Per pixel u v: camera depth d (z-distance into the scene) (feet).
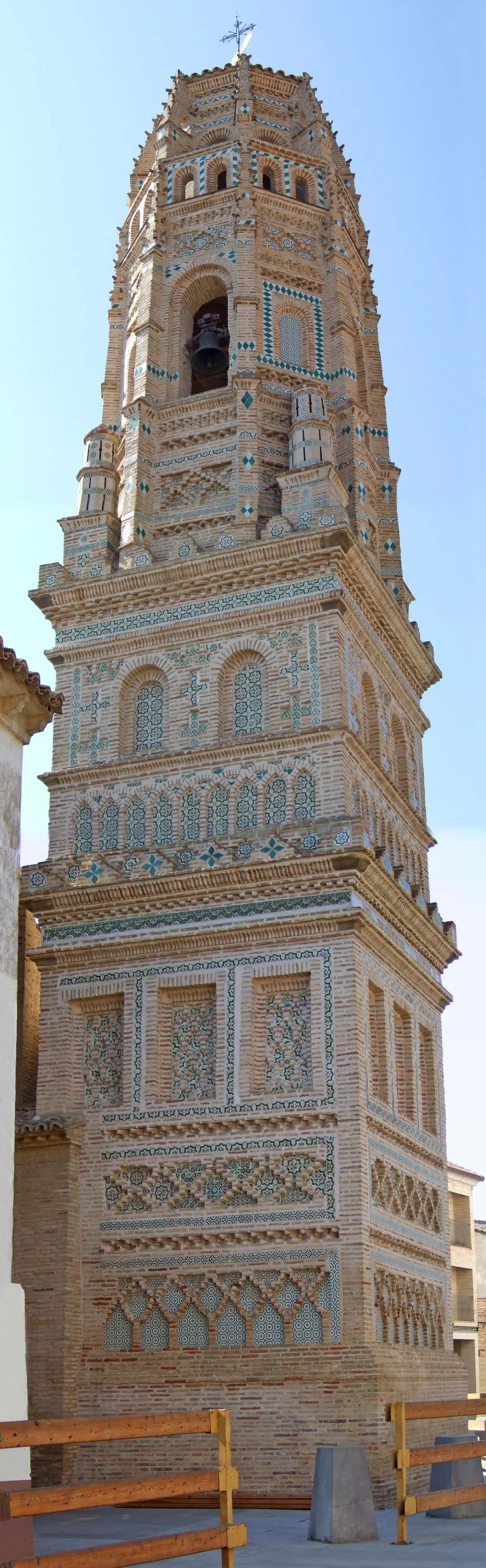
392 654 103.50
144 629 95.61
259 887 83.87
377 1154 81.00
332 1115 78.54
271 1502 72.23
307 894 82.79
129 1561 35.60
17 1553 38.91
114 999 87.40
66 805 93.81
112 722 94.63
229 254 108.68
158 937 85.81
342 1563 46.91
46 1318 80.64
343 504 98.02
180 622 94.38
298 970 82.02
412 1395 79.87
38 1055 88.33
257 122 118.21
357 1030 79.46
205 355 109.29
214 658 92.68
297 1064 81.25
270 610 91.71
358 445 105.50
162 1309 79.46
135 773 92.27
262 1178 79.36
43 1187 83.61
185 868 86.17
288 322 108.88
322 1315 75.51
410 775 103.81
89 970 87.97
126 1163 82.94
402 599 109.09
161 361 107.34
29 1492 33.73
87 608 97.86
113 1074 86.12
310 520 93.40
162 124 119.03
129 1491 36.45
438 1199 95.04
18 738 56.03
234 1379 76.07
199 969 84.74
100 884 87.71
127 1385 78.59
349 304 111.04
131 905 87.30
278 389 104.06
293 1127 79.30
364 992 82.38
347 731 86.48
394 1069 87.35
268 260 109.50
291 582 91.81
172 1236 80.18
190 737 91.45
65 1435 35.40
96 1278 81.51
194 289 111.24
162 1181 81.71
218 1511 72.38
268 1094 80.74
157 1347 79.10
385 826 96.27
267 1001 83.35
